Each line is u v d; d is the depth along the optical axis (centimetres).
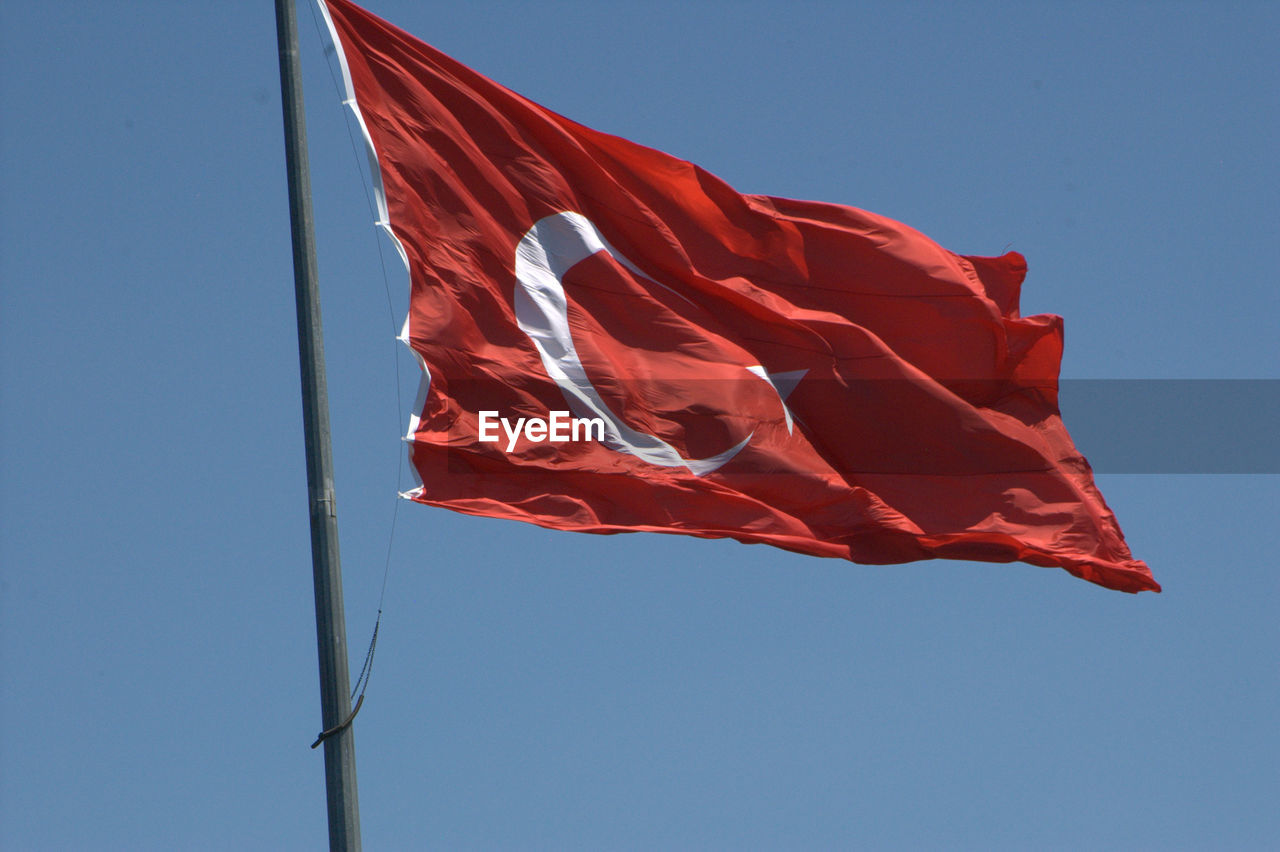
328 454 1263
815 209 1772
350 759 1213
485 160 1577
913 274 1759
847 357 1711
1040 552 1688
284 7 1364
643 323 1609
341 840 1197
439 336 1466
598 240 1623
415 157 1530
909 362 1766
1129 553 1708
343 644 1231
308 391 1273
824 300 1752
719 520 1554
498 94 1605
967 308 1761
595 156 1672
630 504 1509
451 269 1501
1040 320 1798
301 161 1330
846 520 1628
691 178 1706
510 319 1525
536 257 1570
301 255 1304
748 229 1733
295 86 1348
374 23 1565
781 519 1588
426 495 1416
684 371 1598
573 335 1546
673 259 1659
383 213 1487
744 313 1702
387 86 1548
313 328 1287
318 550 1241
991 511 1694
